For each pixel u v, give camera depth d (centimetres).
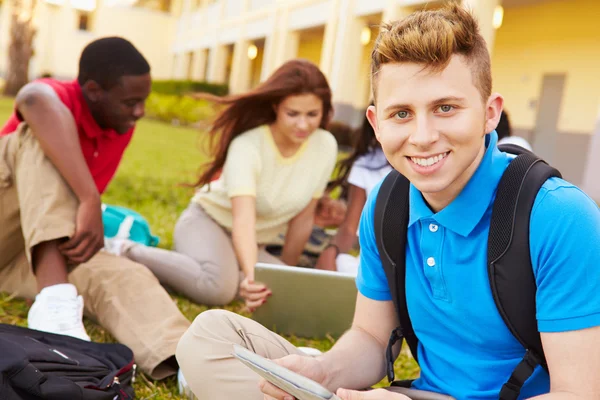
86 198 242
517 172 131
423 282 145
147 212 537
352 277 261
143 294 240
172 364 223
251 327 164
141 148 1209
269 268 261
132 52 277
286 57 1817
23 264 283
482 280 134
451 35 122
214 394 157
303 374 152
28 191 240
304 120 295
